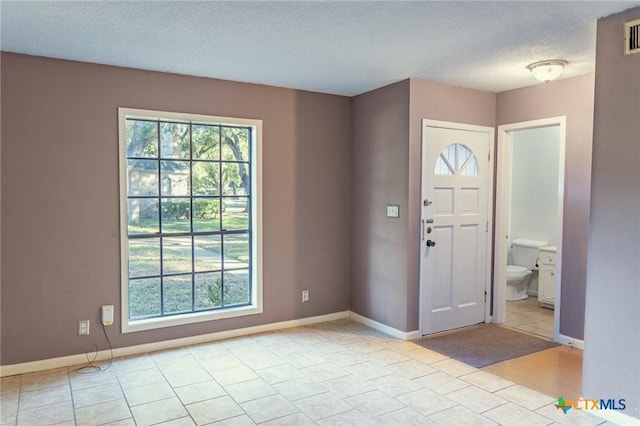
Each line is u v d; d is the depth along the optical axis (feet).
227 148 13.64
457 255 14.24
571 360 11.66
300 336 13.64
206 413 8.82
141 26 8.87
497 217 14.85
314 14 8.30
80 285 11.36
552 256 16.79
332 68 11.89
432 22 8.71
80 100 11.18
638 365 8.11
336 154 15.20
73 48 10.18
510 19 8.54
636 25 8.02
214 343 12.96
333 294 15.38
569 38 9.59
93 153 11.37
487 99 14.52
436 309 13.87
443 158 13.73
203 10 8.11
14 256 10.62
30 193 10.72
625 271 8.27
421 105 13.12
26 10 8.06
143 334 12.21
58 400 9.36
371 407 9.09
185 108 12.50
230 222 13.79
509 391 9.82
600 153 8.58
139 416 8.70
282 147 14.15
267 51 10.48
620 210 8.32
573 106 12.58
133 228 12.28
